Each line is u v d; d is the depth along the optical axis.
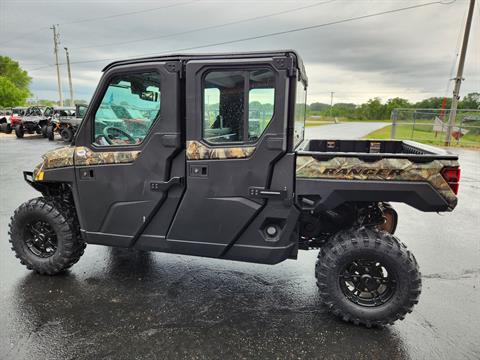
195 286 3.34
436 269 3.77
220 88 2.60
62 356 2.34
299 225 2.97
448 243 4.57
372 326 2.70
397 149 4.12
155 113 2.78
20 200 6.61
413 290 2.56
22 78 75.56
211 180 2.73
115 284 3.36
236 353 2.40
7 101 62.34
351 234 2.71
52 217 3.32
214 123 2.67
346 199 2.62
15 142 18.55
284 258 2.81
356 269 2.75
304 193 2.64
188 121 2.68
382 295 2.71
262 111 2.55
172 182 2.81
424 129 18.20
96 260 3.90
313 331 2.66
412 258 2.57
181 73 2.64
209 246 2.87
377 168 2.53
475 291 3.28
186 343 2.49
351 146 4.22
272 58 2.45
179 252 2.97
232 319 2.80
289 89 2.52
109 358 2.33
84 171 3.07
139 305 2.98
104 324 2.70
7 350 2.40
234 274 3.60
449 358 2.38
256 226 2.77
